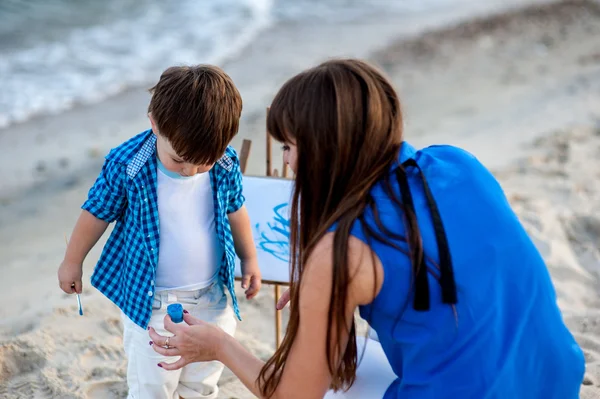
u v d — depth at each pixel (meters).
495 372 1.78
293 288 2.00
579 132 6.81
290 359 1.95
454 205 1.88
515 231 1.91
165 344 2.14
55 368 3.22
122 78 10.39
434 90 9.59
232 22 13.96
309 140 1.83
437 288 1.79
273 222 3.00
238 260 2.93
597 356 3.27
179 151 2.34
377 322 1.91
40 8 13.99
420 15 14.48
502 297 1.83
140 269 2.50
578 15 13.31
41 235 5.75
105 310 3.82
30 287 4.55
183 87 2.33
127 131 8.28
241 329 3.70
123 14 14.20
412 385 1.88
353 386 2.26
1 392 3.05
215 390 2.82
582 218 4.70
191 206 2.56
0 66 10.54
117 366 3.29
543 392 1.90
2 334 3.57
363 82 1.85
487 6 14.76
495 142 7.01
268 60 11.41
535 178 5.54
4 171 7.04
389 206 1.82
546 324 1.89
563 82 9.27
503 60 10.85
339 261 1.75
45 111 8.89
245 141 3.24
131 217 2.51
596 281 4.09
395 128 1.90
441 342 1.81
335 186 1.86
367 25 13.77
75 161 7.34
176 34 12.99
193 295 2.62
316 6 15.52
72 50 11.61
